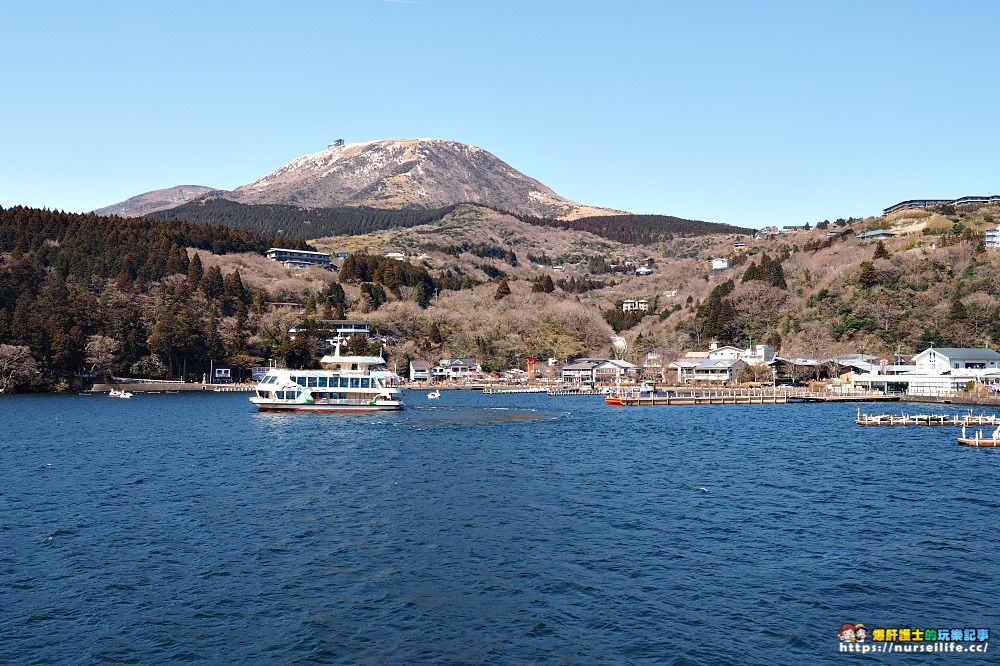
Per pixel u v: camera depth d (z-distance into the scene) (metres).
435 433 93.94
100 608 31.36
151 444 82.06
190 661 26.83
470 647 27.94
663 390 191.12
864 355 199.75
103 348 193.38
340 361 133.62
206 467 65.50
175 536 41.78
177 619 30.34
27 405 145.12
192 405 147.12
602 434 94.12
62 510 48.00
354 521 45.28
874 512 48.06
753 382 198.25
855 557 38.19
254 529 43.31
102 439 86.75
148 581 34.53
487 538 41.50
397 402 128.62
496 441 85.25
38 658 26.92
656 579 34.84
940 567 36.59
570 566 36.69
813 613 31.00
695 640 28.44
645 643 28.20
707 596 32.78
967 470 64.62
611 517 46.47
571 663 26.70
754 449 79.44
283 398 125.69
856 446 82.12
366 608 31.52
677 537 41.84
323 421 110.88
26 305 195.88
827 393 169.00
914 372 175.00
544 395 190.12
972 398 142.50
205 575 35.38
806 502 51.06
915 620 30.34
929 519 46.12
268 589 33.62
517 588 33.75
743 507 49.44
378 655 27.33
